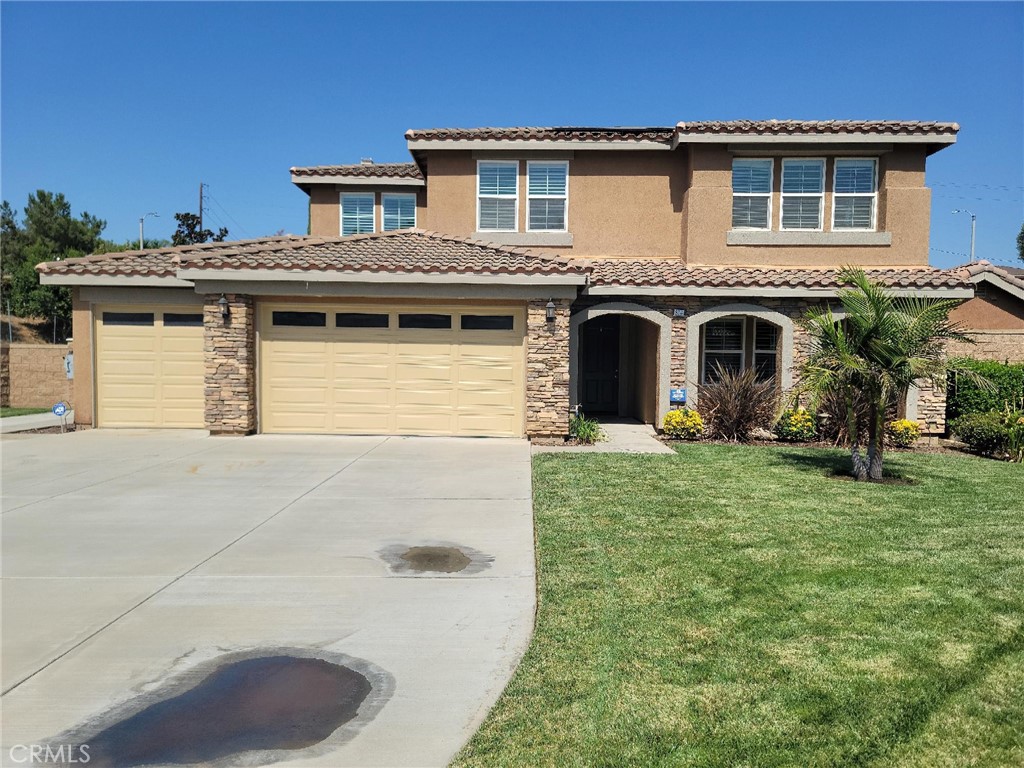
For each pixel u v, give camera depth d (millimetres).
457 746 3805
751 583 6074
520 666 4621
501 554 6980
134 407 15445
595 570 6387
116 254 16438
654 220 18234
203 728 3951
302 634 5164
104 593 5910
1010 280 17469
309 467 11188
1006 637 5031
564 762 3609
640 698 4207
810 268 16984
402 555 6938
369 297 14109
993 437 13547
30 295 47812
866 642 4945
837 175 17500
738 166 17531
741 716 4012
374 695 4320
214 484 9969
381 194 20328
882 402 10555
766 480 10477
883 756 3648
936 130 16672
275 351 14406
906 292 15383
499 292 13797
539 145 17719
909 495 9570
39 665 4656
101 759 3664
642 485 10016
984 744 3750
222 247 16688
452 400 14305
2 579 6215
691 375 15891
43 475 10539
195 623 5340
